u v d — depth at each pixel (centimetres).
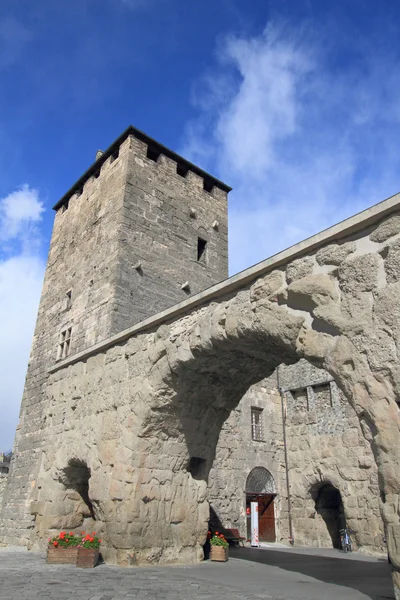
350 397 591
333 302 638
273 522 1808
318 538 1750
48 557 888
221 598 584
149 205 1953
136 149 2019
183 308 888
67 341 1883
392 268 580
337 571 913
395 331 558
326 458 1788
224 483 1666
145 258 1839
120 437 932
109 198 1969
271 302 724
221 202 2338
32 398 1994
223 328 798
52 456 1148
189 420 950
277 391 2030
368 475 1636
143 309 1748
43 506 1125
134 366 968
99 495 933
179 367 873
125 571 781
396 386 544
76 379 1149
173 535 915
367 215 616
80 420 1082
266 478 1844
